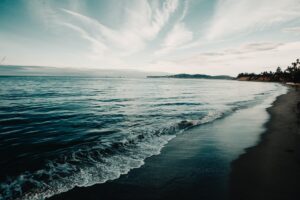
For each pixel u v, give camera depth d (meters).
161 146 9.23
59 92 39.69
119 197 5.20
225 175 6.29
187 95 38.50
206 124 13.73
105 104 24.23
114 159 7.67
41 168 6.86
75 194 5.34
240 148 8.84
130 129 12.45
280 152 8.13
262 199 4.98
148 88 62.25
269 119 15.05
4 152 8.39
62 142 9.83
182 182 5.91
